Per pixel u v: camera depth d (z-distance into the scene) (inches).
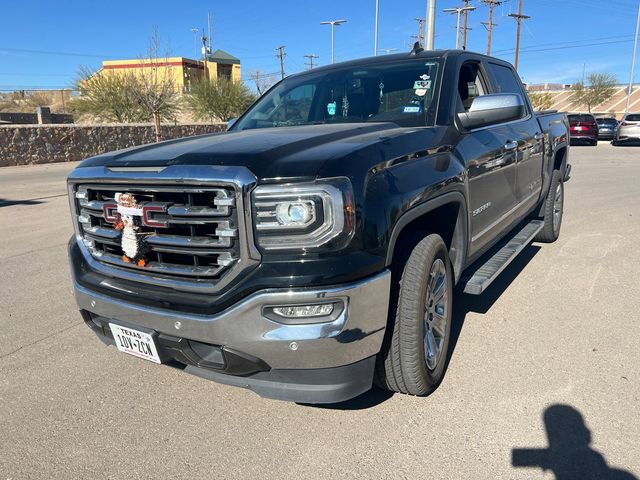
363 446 106.0
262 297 91.5
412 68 158.1
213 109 1374.3
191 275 99.7
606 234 274.1
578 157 768.9
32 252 257.4
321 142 107.9
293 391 98.4
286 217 92.0
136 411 121.0
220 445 108.0
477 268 159.8
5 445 109.3
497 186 163.6
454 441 106.5
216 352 101.7
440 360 125.3
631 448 102.7
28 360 145.5
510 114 140.3
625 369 132.6
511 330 157.6
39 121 1097.4
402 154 112.0
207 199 97.7
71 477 99.6
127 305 106.3
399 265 111.6
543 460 100.2
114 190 108.3
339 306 93.7
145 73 1166.3
